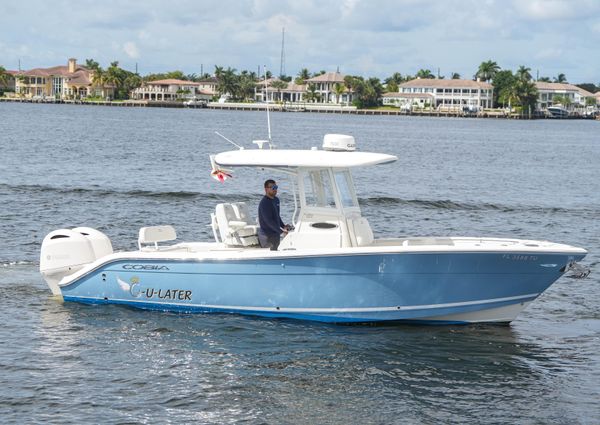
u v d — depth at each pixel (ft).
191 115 600.39
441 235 96.12
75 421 40.04
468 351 50.37
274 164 54.54
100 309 57.41
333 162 53.36
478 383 45.62
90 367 46.85
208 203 117.50
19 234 85.71
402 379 45.96
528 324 56.49
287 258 53.01
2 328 53.26
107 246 59.72
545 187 159.63
